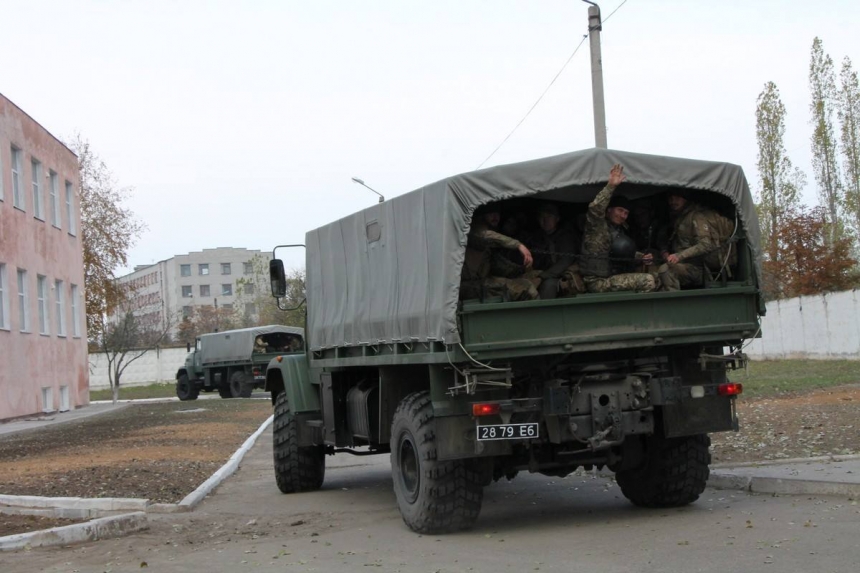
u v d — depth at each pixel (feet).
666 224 34.63
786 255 153.48
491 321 28.35
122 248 184.75
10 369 105.50
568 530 30.22
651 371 30.94
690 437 32.50
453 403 29.60
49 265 122.93
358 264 36.63
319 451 44.73
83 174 182.60
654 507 33.65
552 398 29.14
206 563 27.91
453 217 28.73
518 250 31.09
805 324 137.59
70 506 39.42
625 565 24.44
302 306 45.42
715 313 30.68
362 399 37.73
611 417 29.76
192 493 42.22
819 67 186.09
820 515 29.25
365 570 25.81
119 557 29.14
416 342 30.91
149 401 161.58
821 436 47.11
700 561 24.27
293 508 39.40
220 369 159.22
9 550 30.48
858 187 182.09
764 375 99.60
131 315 169.58
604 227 30.94
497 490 41.16
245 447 64.95
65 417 112.78
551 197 33.04
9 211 107.65
